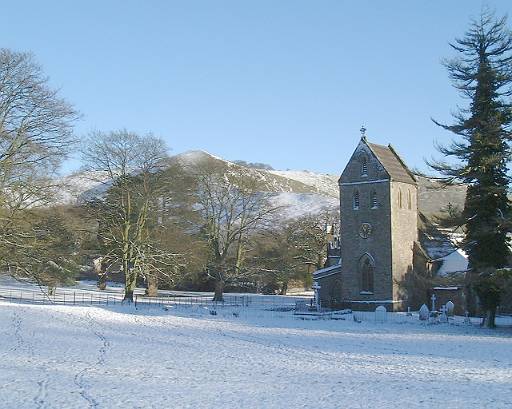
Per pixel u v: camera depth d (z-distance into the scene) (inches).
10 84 2138.3
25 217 2281.0
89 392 923.4
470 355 1348.4
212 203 3181.6
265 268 3403.1
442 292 2699.3
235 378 1058.7
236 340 1604.3
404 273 2709.2
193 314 2351.1
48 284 2475.4
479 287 1978.3
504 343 1578.5
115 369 1135.0
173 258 2918.3
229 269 3186.5
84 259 2994.6
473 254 2010.3
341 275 2780.5
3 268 2303.2
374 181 2714.1
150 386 978.1
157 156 2861.7
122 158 2797.7
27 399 869.2
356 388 969.5
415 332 1850.4
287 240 3767.2
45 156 2217.0
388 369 1159.0
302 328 1931.6
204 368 1163.9
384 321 2208.4
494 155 1929.1
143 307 2532.0
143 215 2812.5
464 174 1980.8
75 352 1341.0
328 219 4089.6
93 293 3221.0
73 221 2726.4
